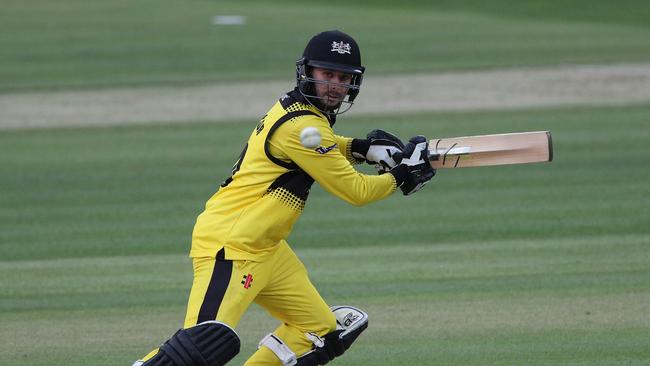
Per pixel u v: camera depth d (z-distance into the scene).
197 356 17.25
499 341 23.55
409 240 34.25
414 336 24.17
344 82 18.59
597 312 25.53
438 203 39.41
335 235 35.25
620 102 58.00
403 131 52.34
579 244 32.75
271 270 18.62
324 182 18.14
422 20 91.69
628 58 71.56
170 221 37.75
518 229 35.06
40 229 36.97
